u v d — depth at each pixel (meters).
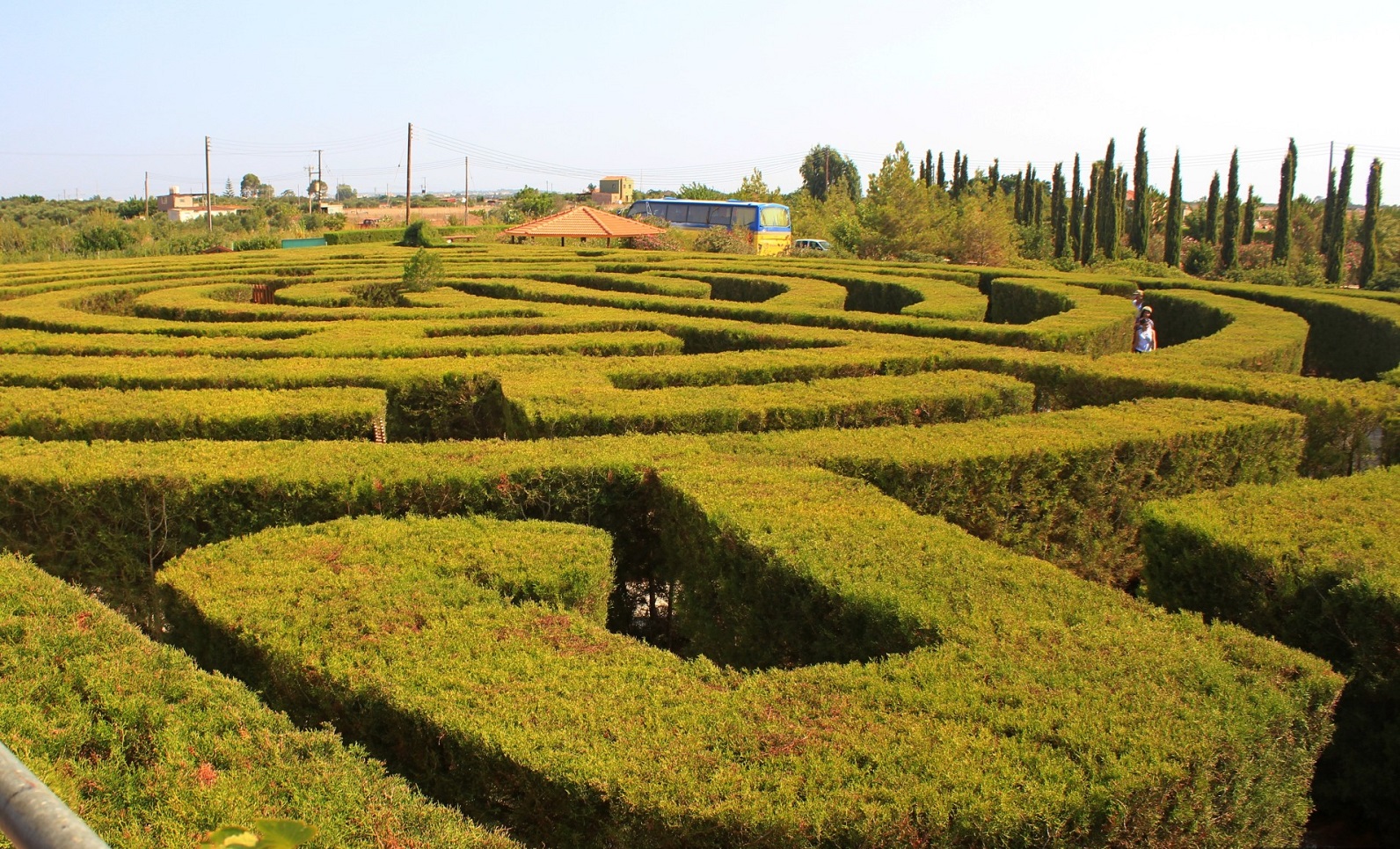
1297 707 4.44
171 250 46.75
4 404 9.62
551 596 6.08
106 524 7.64
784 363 12.44
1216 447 9.31
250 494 7.61
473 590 5.68
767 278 24.48
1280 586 6.09
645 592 8.25
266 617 5.30
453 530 6.73
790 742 4.13
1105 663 4.71
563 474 7.77
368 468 7.82
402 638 5.08
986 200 56.56
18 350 13.45
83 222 64.31
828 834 3.66
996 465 8.35
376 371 11.77
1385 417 10.30
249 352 13.46
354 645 5.01
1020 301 24.44
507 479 7.70
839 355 13.01
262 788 3.81
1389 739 5.71
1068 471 8.69
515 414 10.20
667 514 7.63
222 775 3.86
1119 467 8.88
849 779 3.90
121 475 7.54
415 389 11.73
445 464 7.92
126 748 4.07
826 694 4.51
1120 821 3.83
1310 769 4.69
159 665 4.69
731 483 7.41
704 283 23.56
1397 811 5.80
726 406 9.99
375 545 6.38
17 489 7.53
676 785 3.87
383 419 10.43
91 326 15.50
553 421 9.60
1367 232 47.91
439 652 4.93
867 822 3.66
